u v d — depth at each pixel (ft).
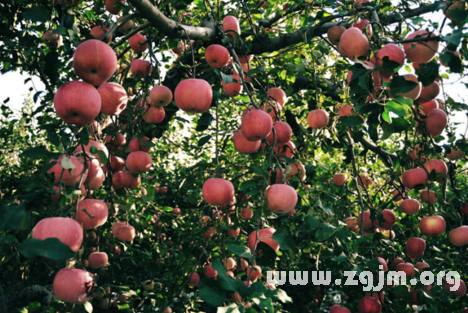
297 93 13.17
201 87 6.95
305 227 7.23
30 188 5.28
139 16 7.06
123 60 12.30
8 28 8.21
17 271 10.81
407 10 8.82
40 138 18.86
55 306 9.20
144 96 8.71
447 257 10.17
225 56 8.68
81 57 5.66
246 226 13.73
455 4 6.88
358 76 5.95
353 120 6.40
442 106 9.80
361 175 13.74
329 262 12.57
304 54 12.80
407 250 10.02
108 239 12.77
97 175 6.61
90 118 5.77
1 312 4.89
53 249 4.05
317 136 10.69
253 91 8.70
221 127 17.20
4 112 16.49
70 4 7.29
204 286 4.62
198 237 11.82
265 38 10.91
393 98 5.84
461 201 10.08
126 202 10.00
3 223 4.20
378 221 9.84
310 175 9.65
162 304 12.66
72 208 6.09
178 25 7.67
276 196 6.71
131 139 10.12
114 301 13.71
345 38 6.79
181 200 18.29
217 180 7.39
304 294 22.09
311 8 10.38
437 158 10.19
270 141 7.93
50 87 7.84
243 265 10.64
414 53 6.91
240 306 4.39
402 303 8.19
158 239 17.08
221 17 11.43
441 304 8.51
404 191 11.16
